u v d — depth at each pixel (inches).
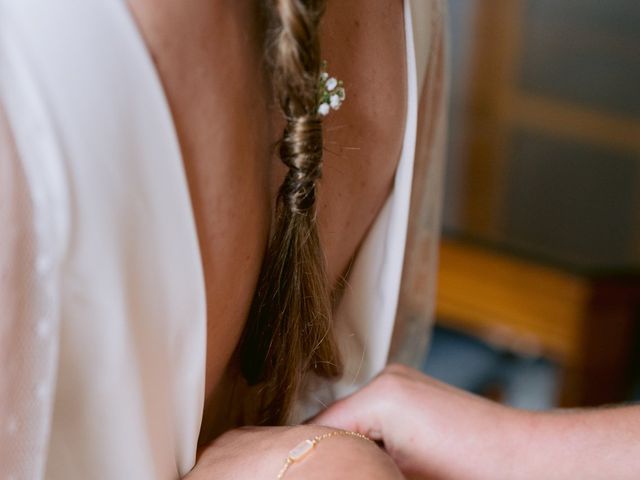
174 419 25.0
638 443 29.1
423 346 36.1
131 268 22.4
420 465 29.7
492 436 29.5
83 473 24.0
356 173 26.9
